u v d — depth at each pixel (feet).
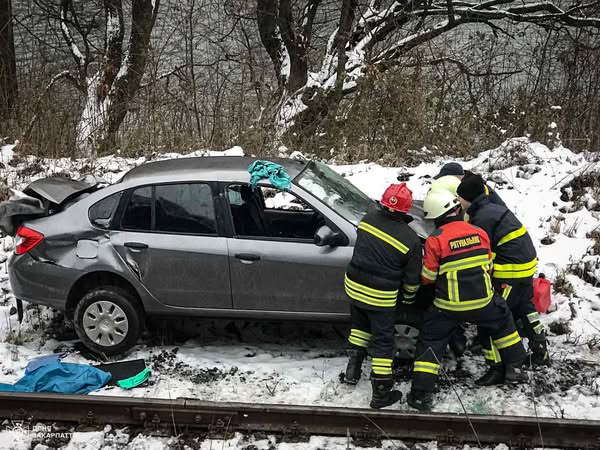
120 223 19.70
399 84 37.63
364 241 17.17
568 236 26.94
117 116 38.88
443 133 37.83
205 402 16.26
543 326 19.67
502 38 44.75
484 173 31.91
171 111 40.04
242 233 19.33
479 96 41.32
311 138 38.60
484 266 16.94
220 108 40.60
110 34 46.01
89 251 19.58
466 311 16.90
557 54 42.57
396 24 43.60
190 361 19.71
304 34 50.11
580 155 33.55
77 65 47.32
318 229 19.21
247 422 16.21
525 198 29.40
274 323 22.38
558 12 44.27
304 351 20.58
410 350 19.53
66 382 17.94
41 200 20.57
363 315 17.87
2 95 38.99
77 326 19.70
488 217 18.44
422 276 17.17
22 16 53.47
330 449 15.53
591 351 20.43
